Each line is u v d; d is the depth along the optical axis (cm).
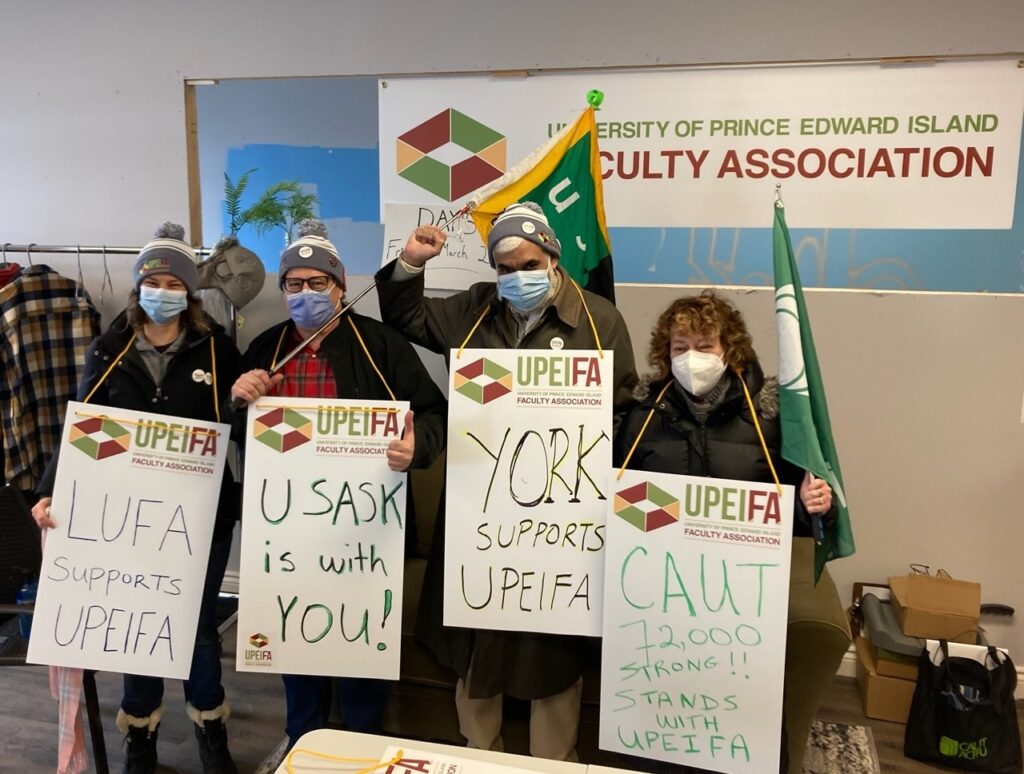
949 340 220
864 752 205
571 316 154
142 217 279
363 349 169
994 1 206
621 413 160
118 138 276
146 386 173
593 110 201
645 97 231
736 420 144
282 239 277
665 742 133
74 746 176
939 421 225
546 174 196
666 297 234
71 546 162
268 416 155
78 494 162
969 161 215
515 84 240
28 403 262
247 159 279
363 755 108
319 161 273
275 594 157
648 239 238
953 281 222
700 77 227
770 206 229
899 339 223
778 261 139
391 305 167
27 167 287
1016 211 215
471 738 171
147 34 267
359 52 250
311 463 155
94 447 162
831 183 224
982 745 197
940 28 211
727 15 222
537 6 234
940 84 213
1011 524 225
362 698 182
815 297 226
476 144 246
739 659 128
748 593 127
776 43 221
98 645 163
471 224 247
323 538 155
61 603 162
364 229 271
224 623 267
